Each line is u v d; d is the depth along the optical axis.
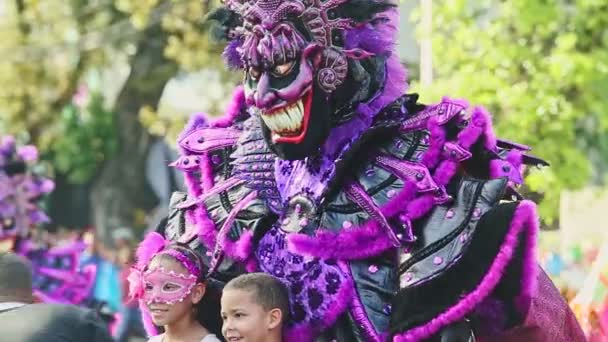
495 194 6.36
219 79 29.12
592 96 17.86
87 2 32.47
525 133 17.16
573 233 13.86
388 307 6.57
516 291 6.24
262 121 6.70
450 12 17.30
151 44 31.61
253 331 6.59
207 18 7.05
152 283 6.93
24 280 8.44
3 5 32.41
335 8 6.66
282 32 6.50
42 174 13.22
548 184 15.90
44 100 32.59
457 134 6.62
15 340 7.39
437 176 6.52
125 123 34.19
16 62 31.75
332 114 6.75
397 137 6.73
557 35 18.09
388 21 6.90
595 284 8.55
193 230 7.18
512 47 17.34
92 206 35.88
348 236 6.59
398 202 6.52
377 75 6.80
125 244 21.11
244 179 7.05
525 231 6.24
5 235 12.04
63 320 7.55
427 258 6.39
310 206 6.73
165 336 7.12
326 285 6.65
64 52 31.59
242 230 7.00
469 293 6.22
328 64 6.60
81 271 12.48
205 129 7.42
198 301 7.02
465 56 17.34
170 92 34.06
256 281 6.61
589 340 8.38
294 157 6.61
